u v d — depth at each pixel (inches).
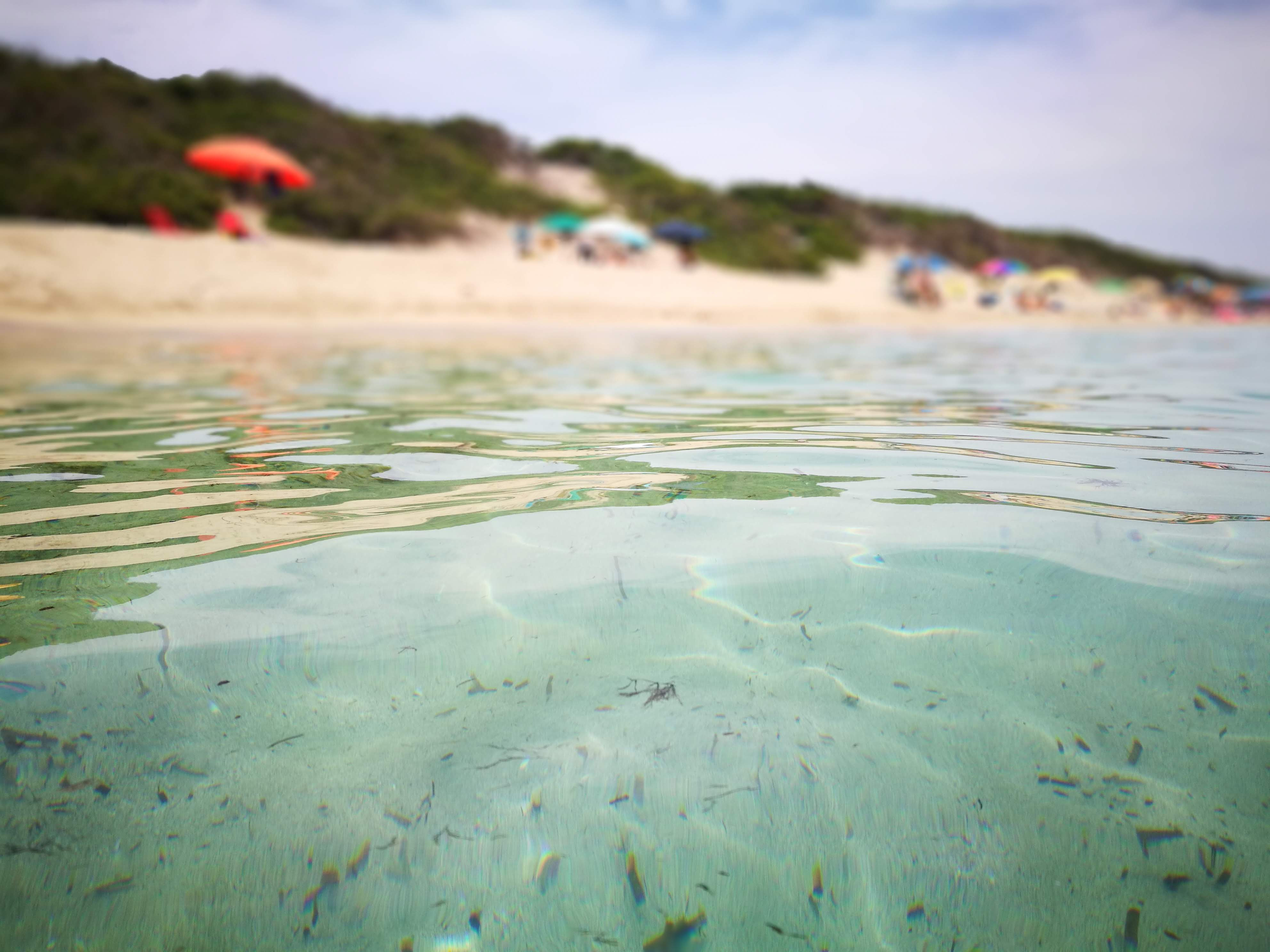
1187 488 79.7
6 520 69.6
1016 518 69.6
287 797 37.7
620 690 44.9
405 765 39.6
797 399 159.5
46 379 188.7
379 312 478.3
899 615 51.9
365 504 75.2
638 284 724.7
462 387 179.2
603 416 132.6
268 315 431.2
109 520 69.9
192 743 40.3
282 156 711.7
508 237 939.3
